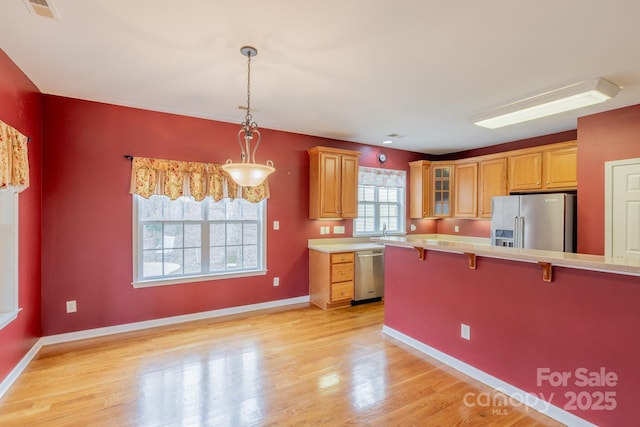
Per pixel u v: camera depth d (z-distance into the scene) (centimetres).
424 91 297
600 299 187
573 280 199
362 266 449
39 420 198
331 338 330
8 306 242
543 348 212
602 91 269
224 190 393
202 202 394
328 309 429
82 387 235
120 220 342
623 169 329
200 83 281
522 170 452
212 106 342
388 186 552
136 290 351
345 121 396
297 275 458
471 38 207
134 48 222
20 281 255
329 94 307
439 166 555
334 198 455
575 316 197
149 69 254
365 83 280
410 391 233
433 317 291
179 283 374
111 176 337
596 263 177
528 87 287
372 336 336
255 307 424
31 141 278
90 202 328
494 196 475
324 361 279
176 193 360
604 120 343
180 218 380
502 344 236
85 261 326
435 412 209
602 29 195
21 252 257
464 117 378
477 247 253
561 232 370
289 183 450
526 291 222
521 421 202
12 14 182
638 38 204
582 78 267
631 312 175
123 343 313
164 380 246
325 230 482
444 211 552
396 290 333
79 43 215
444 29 197
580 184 362
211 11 180
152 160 351
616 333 180
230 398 223
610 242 337
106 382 242
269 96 312
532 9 175
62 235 315
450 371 264
